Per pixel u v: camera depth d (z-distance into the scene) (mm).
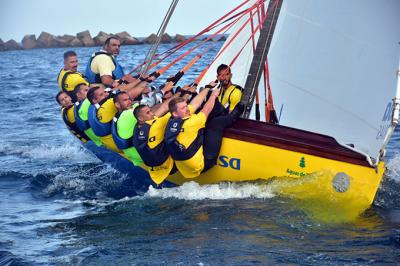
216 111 24734
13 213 24000
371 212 22266
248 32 32062
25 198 26172
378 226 20766
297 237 19891
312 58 28469
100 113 25953
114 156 28188
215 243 19656
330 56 27859
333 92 27734
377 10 25766
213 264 18172
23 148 37000
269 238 19859
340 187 22703
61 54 181875
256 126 24312
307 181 23078
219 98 26953
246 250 19000
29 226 22359
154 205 23906
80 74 31547
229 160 24047
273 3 26719
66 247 20125
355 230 20406
